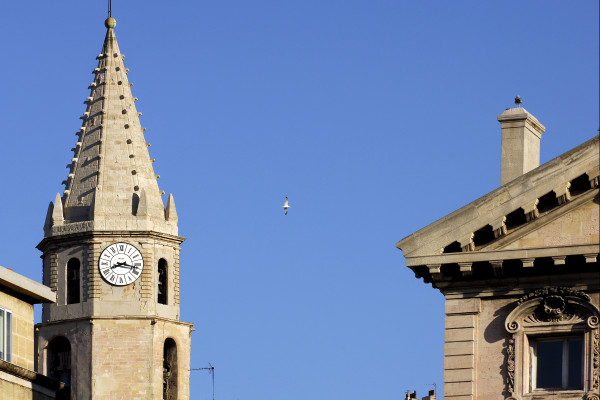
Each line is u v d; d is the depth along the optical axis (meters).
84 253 182.75
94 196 183.75
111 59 191.38
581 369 71.06
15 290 100.88
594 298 71.19
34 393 101.19
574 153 71.31
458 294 73.00
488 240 72.38
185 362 183.75
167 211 185.62
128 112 189.00
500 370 72.00
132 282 181.88
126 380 179.25
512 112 78.12
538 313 71.75
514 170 77.62
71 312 181.62
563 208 71.56
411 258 72.88
